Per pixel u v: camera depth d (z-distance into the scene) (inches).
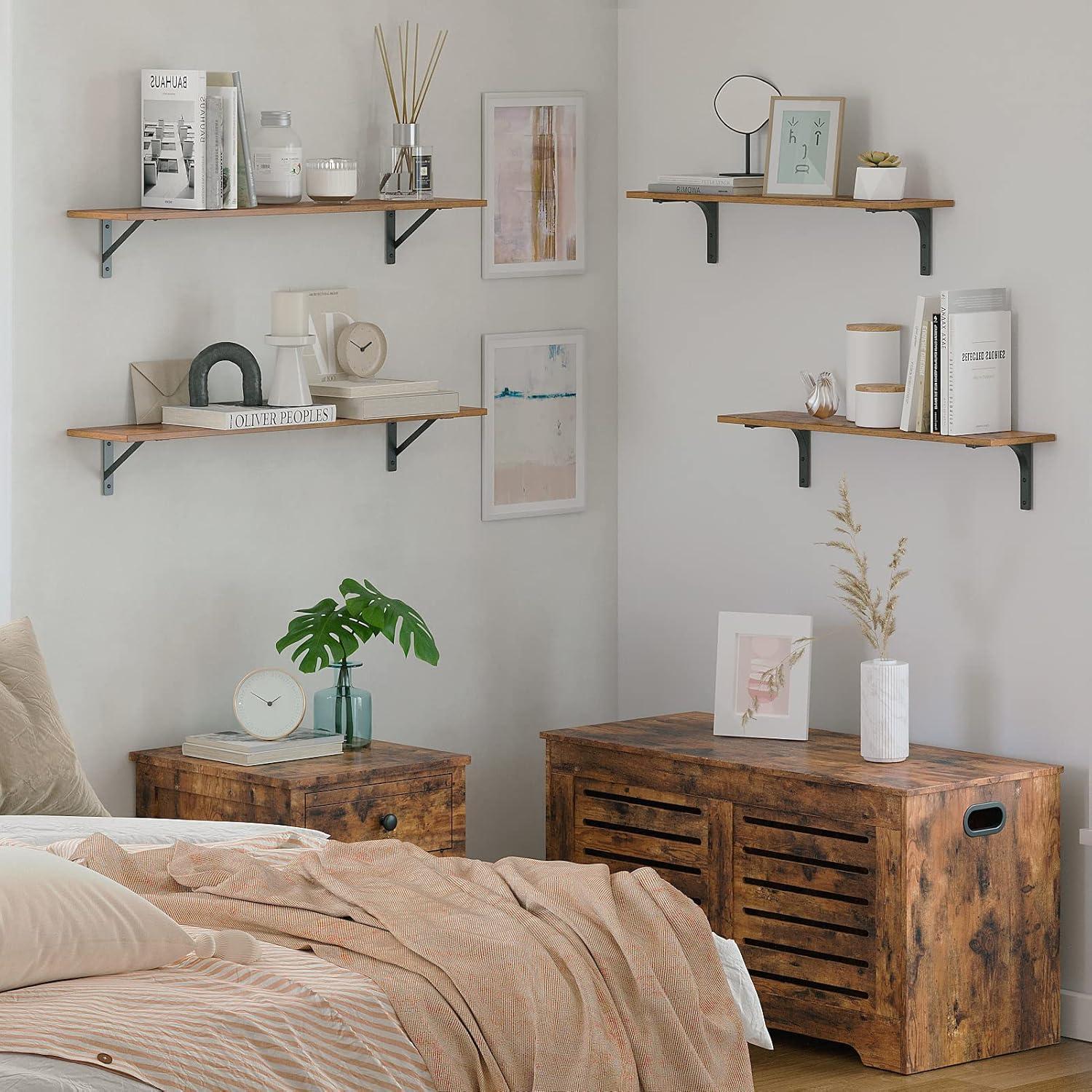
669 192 215.3
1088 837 189.8
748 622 206.5
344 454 209.6
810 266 212.7
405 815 189.0
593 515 233.9
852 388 203.2
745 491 221.6
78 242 186.7
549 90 225.1
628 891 146.8
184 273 194.9
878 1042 183.2
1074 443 189.5
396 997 124.2
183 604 197.3
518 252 223.9
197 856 143.1
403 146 203.8
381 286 211.6
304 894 137.6
